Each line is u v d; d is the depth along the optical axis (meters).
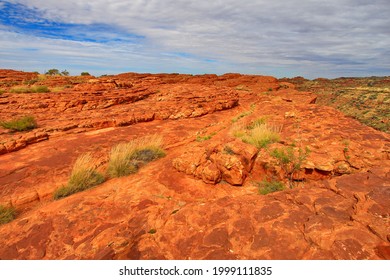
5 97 15.75
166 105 16.48
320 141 7.26
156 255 3.14
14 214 5.61
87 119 12.65
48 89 20.92
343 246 2.85
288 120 10.41
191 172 6.62
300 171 6.27
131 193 5.71
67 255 3.54
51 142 10.04
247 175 6.59
